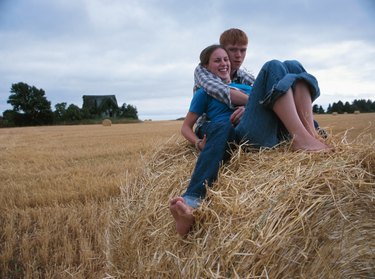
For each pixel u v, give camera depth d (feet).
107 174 29.71
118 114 276.00
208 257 7.63
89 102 290.97
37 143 64.44
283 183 7.75
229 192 8.48
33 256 15.20
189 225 8.51
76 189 24.49
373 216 7.18
